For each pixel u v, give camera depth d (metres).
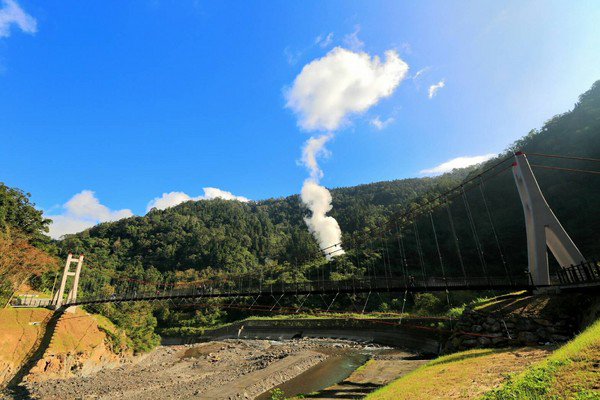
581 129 77.62
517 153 30.02
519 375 11.34
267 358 40.69
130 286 107.44
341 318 57.22
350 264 77.25
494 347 22.69
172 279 124.88
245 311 79.00
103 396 27.89
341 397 22.19
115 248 160.62
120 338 45.22
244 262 144.38
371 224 137.88
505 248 67.12
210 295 41.19
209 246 154.38
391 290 28.27
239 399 25.06
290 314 68.19
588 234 56.72
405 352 39.12
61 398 27.80
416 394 13.72
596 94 86.88
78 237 163.75
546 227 27.03
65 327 40.16
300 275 78.25
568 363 9.91
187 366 41.34
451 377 15.59
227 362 42.22
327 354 41.31
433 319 41.94
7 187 58.44
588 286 19.11
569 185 68.50
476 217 80.50
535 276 26.16
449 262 71.75
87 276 91.81
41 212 63.16
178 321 84.81
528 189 28.23
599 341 10.86
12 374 32.16
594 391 7.40
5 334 35.38
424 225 86.94
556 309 22.95
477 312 26.03
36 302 50.94
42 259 44.75
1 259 39.28
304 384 28.27
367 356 38.75
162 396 26.95
